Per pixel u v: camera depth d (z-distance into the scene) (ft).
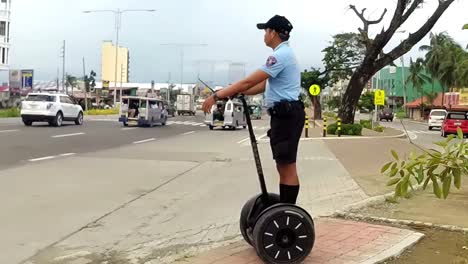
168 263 17.53
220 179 38.70
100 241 21.03
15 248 19.81
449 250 18.72
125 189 33.22
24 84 216.74
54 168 41.73
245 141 78.07
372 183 36.83
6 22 244.01
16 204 27.53
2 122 108.68
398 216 23.98
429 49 257.14
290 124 15.75
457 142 14.48
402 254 18.21
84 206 27.61
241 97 16.22
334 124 102.58
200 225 23.95
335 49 184.44
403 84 303.48
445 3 91.61
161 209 27.50
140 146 65.31
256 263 16.87
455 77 236.63
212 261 17.31
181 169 44.01
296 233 15.79
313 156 57.21
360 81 100.53
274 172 42.98
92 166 43.86
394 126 182.70
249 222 16.84
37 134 75.61
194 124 138.10
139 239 21.39
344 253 17.76
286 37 16.01
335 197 31.04
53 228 22.91
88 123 116.67
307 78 171.42
